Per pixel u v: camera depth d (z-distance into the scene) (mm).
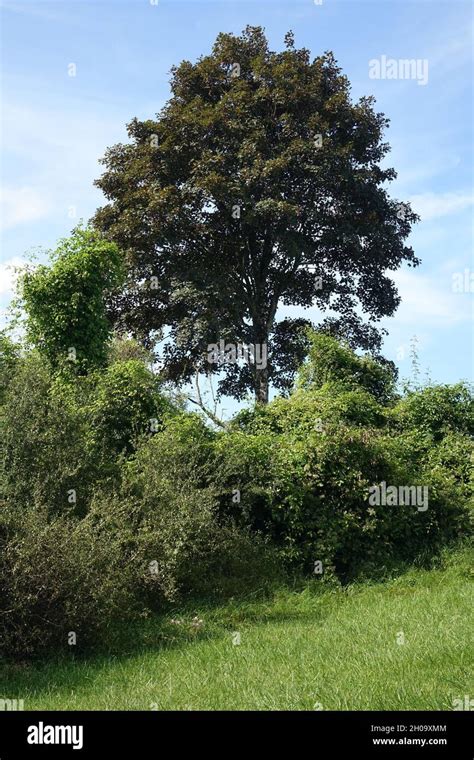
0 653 9031
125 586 10914
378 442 16031
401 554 15555
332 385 18859
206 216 26172
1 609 9102
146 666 8781
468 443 17906
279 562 14398
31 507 11047
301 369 20266
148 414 16516
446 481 16625
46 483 12227
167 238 25062
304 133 25906
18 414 12828
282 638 9664
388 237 26859
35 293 20781
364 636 9062
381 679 6938
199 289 25359
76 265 20969
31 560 9273
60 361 17984
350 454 15477
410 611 10625
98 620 9609
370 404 18344
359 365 20234
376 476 15695
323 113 26500
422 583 13906
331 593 13578
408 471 16672
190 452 14430
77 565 9555
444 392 18906
